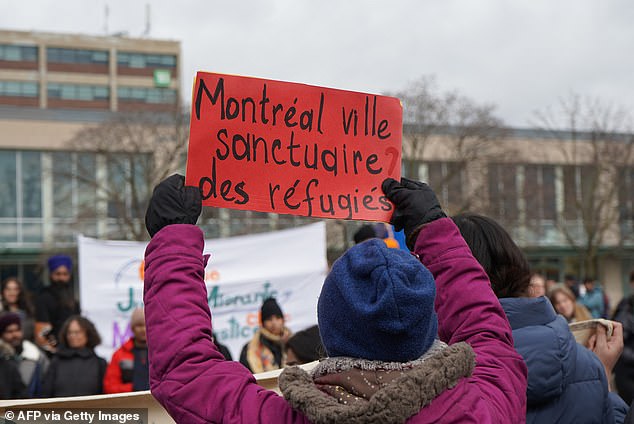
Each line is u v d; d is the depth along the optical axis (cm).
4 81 5528
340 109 242
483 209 3105
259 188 230
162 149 3048
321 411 148
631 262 4197
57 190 3344
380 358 159
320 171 238
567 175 3509
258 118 231
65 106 5625
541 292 645
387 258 161
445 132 3253
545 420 233
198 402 166
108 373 582
